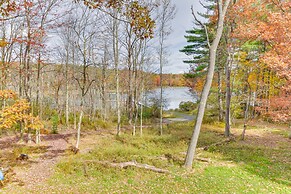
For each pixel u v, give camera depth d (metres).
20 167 9.00
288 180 7.73
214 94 23.98
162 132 17.30
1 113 7.19
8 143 13.19
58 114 22.56
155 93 33.44
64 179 7.80
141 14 4.43
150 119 25.67
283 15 10.09
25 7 8.32
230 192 6.73
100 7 4.30
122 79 23.92
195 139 9.01
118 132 15.96
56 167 8.97
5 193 6.58
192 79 26.75
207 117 23.14
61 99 26.86
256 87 17.53
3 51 11.64
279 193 6.69
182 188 7.04
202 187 7.09
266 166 9.25
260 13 12.59
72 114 25.05
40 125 8.68
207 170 8.66
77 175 8.18
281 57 9.45
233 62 16.77
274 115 12.50
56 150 11.98
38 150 11.86
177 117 28.67
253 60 15.63
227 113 15.80
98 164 9.11
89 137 15.92
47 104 25.36
